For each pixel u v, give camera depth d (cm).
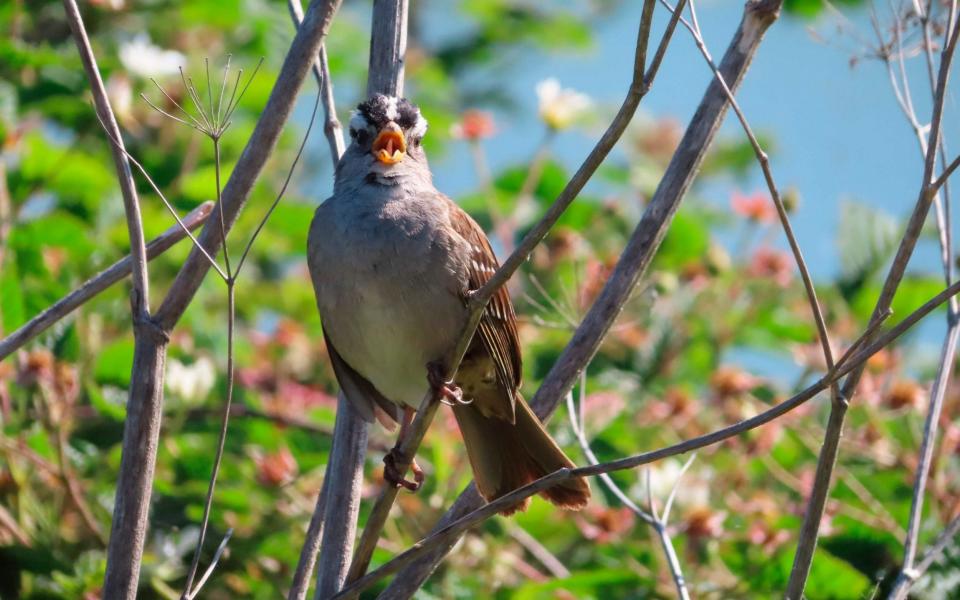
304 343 1260
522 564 1037
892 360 1176
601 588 981
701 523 1015
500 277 629
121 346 1127
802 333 1302
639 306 1236
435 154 1480
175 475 1075
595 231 1344
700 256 1363
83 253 1166
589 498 799
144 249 703
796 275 1312
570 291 1177
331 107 850
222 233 659
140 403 699
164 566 998
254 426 1117
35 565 993
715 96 773
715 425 1177
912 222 619
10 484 1034
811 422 1204
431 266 795
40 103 1185
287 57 727
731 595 1006
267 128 722
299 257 1362
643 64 579
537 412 796
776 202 623
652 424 1154
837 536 1023
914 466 1095
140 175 1248
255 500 1030
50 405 1036
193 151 1250
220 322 1295
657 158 1551
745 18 775
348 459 784
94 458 1085
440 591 1001
